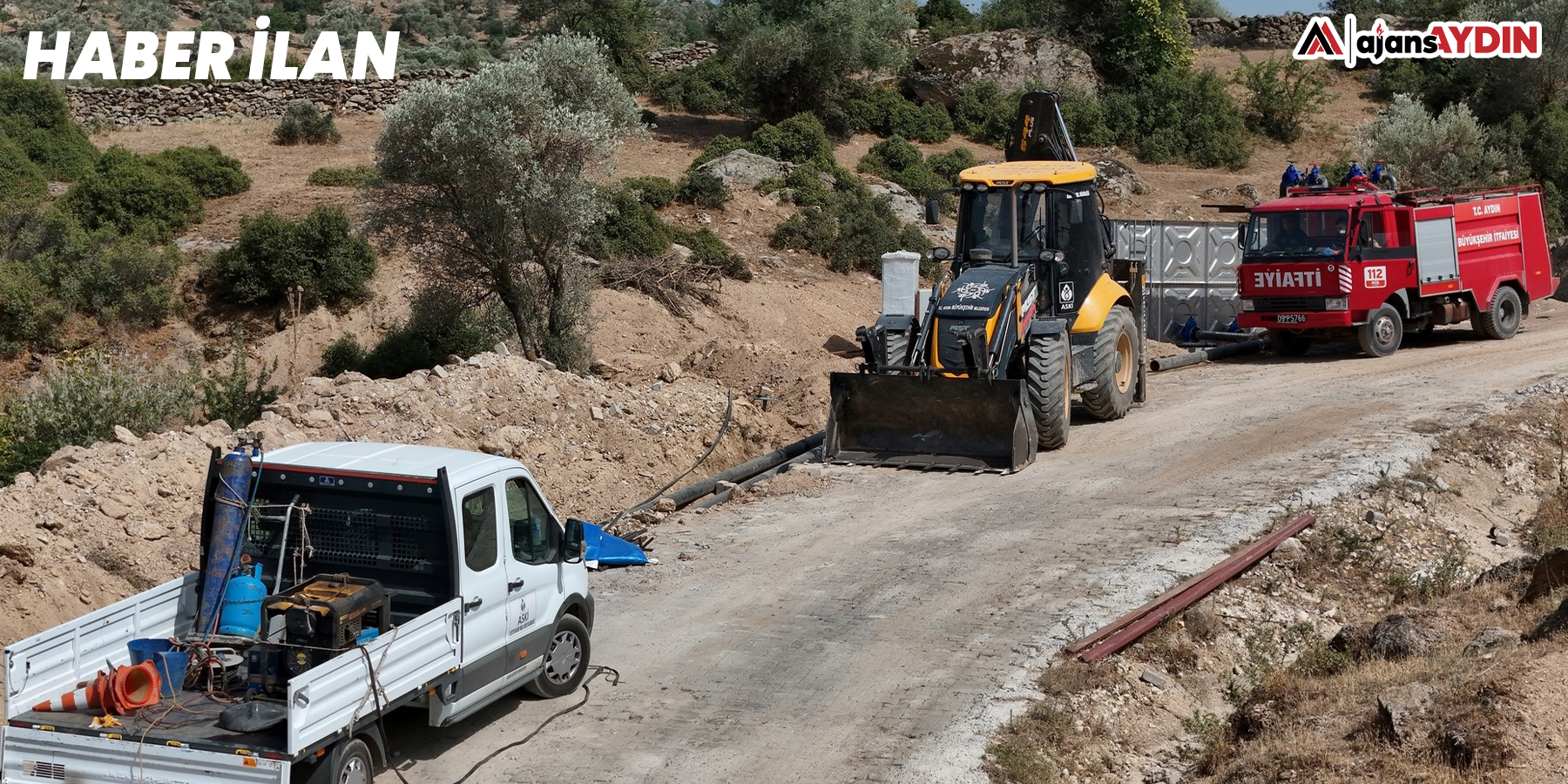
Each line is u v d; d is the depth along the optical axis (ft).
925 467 52.42
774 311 86.43
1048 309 55.77
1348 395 63.62
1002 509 46.60
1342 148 147.64
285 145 118.62
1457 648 31.42
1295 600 38.81
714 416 60.59
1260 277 76.23
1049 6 162.50
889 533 44.32
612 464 53.93
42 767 23.24
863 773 27.14
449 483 26.32
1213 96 148.56
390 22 279.69
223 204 96.27
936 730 29.12
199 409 62.28
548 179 63.77
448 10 304.91
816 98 134.10
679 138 128.36
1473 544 44.93
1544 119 144.77
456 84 67.15
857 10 132.77
